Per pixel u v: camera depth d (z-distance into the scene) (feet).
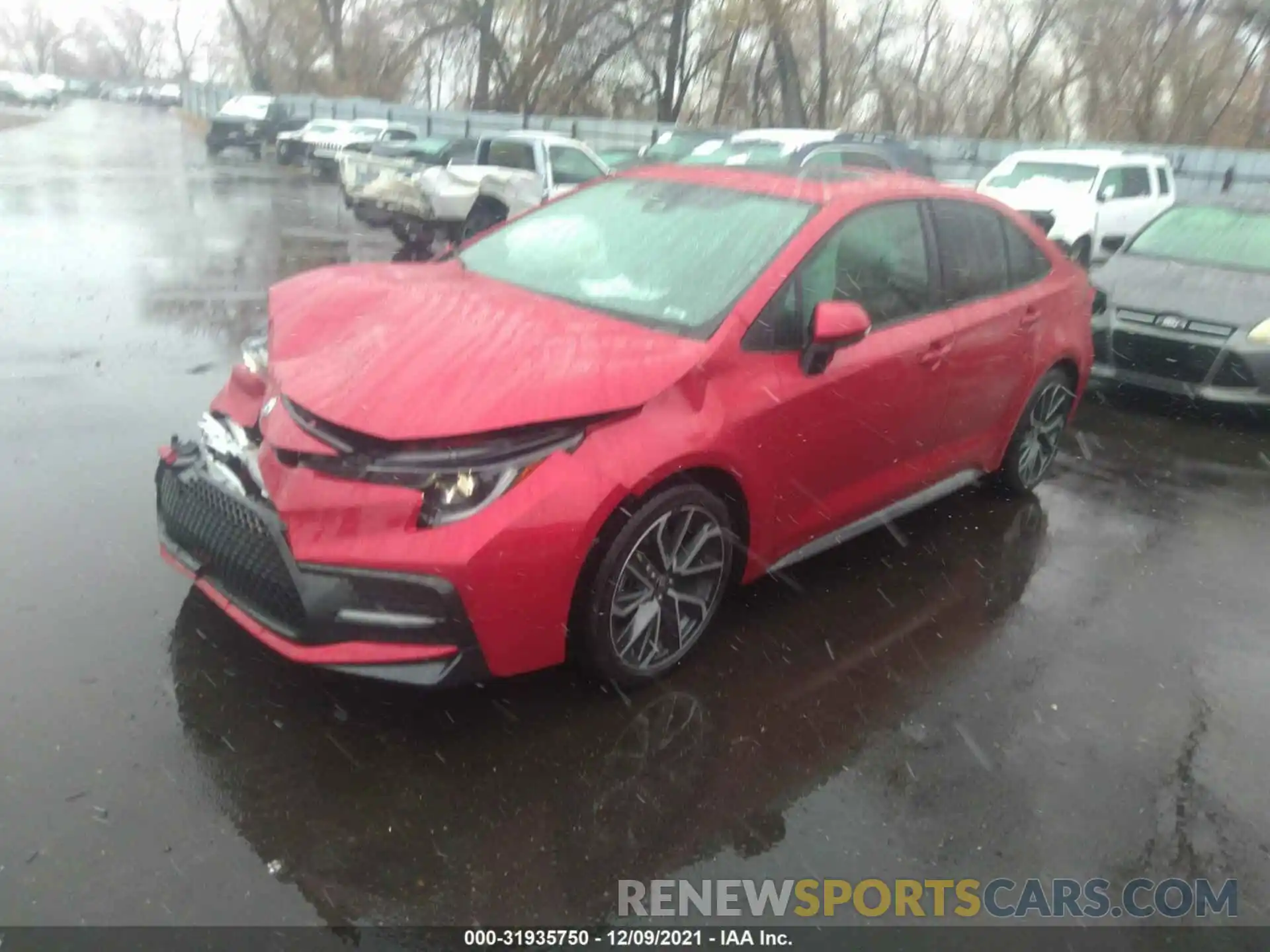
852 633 13.28
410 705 10.86
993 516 17.70
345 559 9.52
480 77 111.65
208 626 11.81
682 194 14.38
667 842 9.36
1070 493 19.21
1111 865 9.61
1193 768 11.10
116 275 31.40
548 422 9.89
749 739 10.90
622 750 10.50
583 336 11.43
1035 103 116.57
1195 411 25.76
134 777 9.44
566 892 8.70
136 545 13.48
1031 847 9.74
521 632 9.96
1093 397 26.71
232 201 55.83
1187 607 14.80
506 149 42.93
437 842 9.08
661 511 10.75
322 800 9.42
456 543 9.47
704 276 12.57
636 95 113.19
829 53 114.21
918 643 13.17
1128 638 13.76
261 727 10.28
